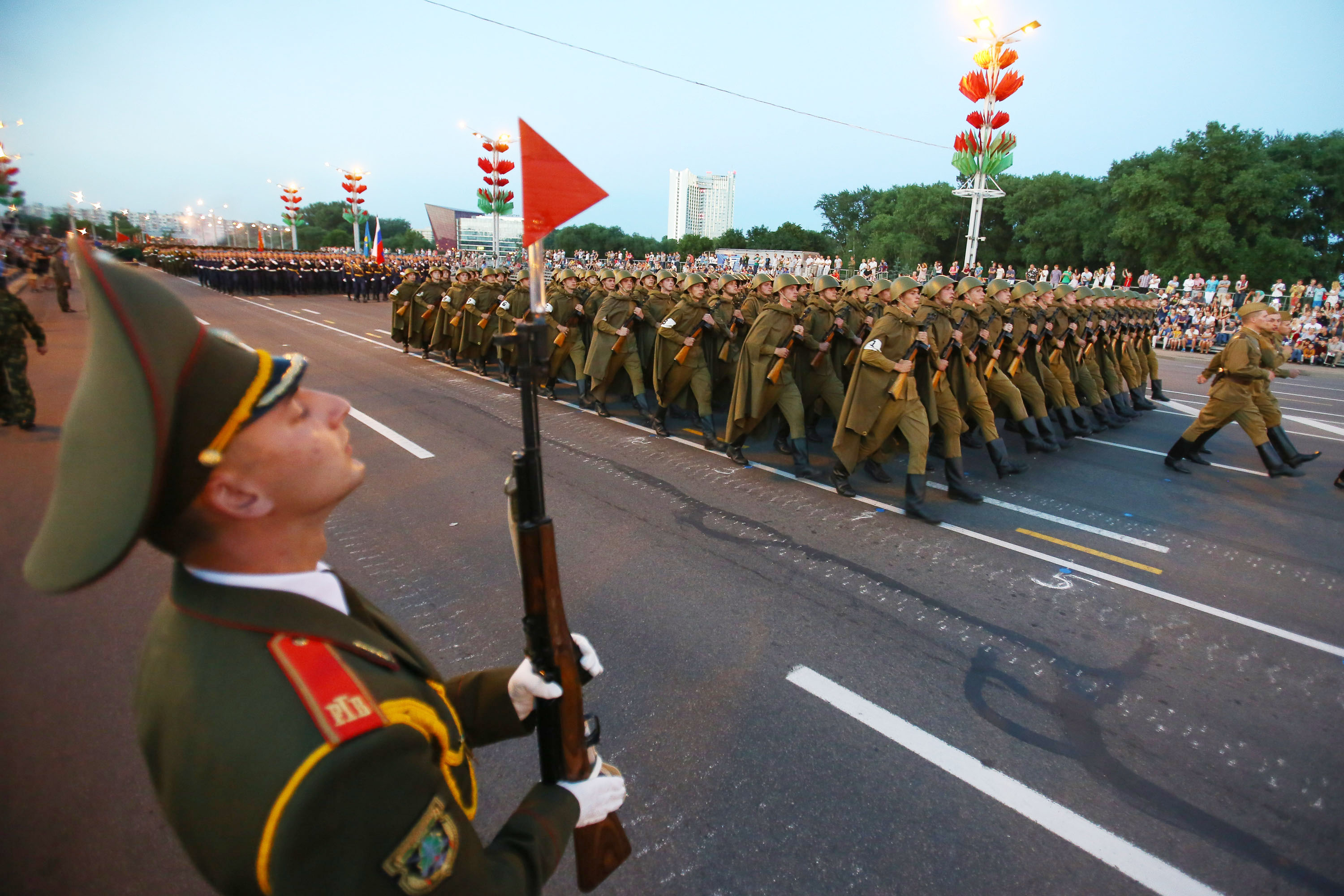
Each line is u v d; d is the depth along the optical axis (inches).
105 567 25.9
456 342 475.8
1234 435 351.9
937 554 198.4
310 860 29.1
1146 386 509.4
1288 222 1384.1
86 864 92.7
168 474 29.8
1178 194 1305.4
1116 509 240.5
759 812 105.5
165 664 33.3
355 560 183.9
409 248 3476.9
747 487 252.5
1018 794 111.0
